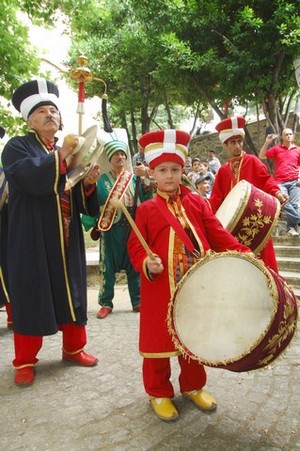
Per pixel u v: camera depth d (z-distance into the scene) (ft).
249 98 33.06
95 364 10.62
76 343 10.58
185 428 7.63
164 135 7.78
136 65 48.08
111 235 15.24
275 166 23.70
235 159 14.12
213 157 39.58
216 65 30.86
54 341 12.65
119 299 18.78
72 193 9.98
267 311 6.51
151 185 15.05
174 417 7.84
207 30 32.30
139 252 7.84
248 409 8.25
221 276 6.97
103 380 9.74
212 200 14.24
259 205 10.57
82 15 28.86
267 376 9.73
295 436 7.30
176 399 8.71
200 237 7.87
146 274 7.50
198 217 8.14
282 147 23.65
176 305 6.93
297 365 10.30
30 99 9.58
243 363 6.34
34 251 9.29
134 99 52.11
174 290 6.93
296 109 35.78
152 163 7.94
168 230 7.84
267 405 8.38
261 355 6.31
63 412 8.29
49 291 9.29
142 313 7.95
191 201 8.23
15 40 25.02
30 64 25.75
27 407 8.51
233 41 30.99
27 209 9.34
